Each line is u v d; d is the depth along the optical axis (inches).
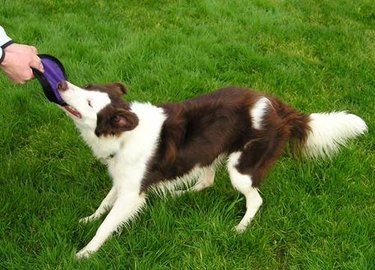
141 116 83.1
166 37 134.1
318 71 130.1
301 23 151.9
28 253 81.2
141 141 82.7
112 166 85.2
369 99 120.4
